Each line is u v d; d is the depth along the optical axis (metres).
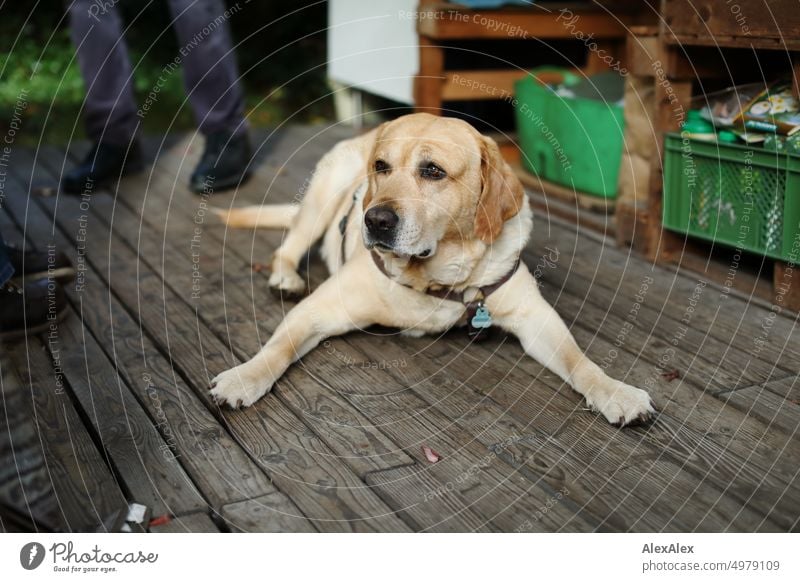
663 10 2.77
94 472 1.70
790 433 1.88
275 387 2.09
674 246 3.02
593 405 1.97
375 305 2.24
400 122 2.15
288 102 5.93
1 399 1.41
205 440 1.84
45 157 4.63
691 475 1.72
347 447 1.82
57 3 7.22
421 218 2.03
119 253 3.13
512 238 2.24
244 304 2.65
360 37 4.51
